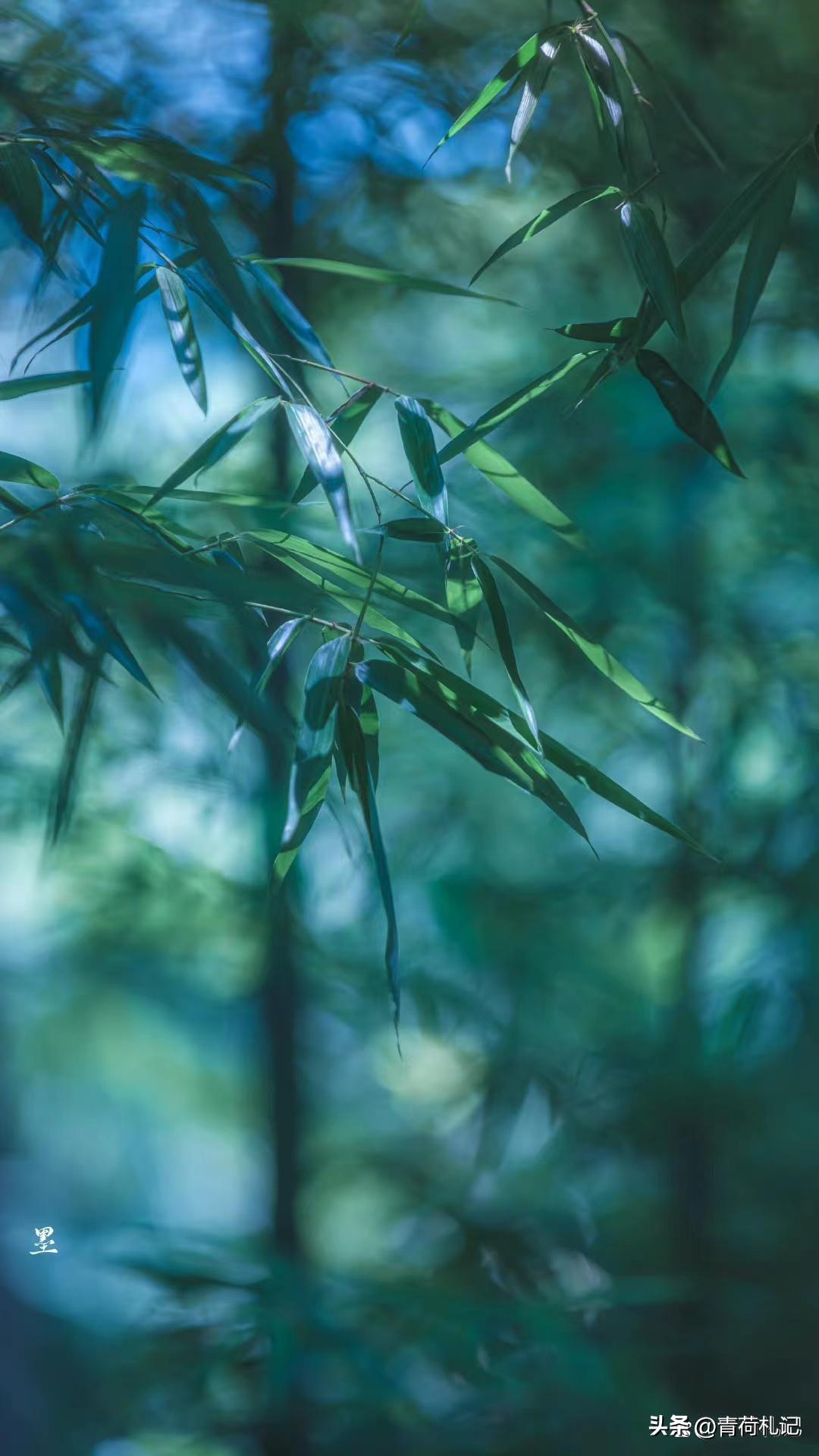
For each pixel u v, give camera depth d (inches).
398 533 76.7
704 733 123.4
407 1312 93.0
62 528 76.9
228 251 77.0
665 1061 125.2
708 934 134.2
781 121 97.7
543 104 98.7
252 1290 93.1
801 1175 123.4
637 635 122.2
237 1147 222.8
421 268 113.0
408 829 136.3
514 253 113.4
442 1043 135.8
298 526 94.8
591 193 76.4
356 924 136.5
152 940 137.9
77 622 77.0
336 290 111.3
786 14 98.0
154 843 121.4
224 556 77.6
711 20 97.3
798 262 103.7
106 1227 103.3
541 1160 139.1
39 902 135.0
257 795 108.0
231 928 133.6
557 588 119.3
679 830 77.5
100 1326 119.1
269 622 82.3
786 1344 110.0
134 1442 107.0
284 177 98.8
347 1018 137.0
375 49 95.5
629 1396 97.8
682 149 94.4
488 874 134.8
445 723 76.8
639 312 76.7
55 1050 184.9
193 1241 99.6
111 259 74.4
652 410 112.6
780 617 120.8
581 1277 119.4
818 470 113.0
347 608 78.1
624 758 128.8
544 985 132.6
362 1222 166.2
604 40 77.0
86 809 114.0
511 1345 93.7
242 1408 105.3
